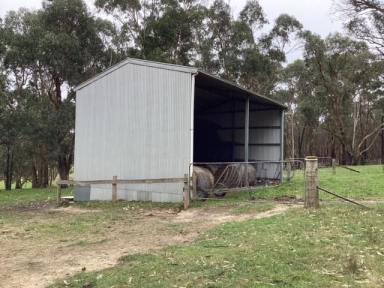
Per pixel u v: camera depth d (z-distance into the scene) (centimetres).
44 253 818
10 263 751
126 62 1694
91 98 1831
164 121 1567
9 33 3005
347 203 1179
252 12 3916
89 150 1834
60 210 1556
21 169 4216
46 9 3094
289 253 681
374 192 1515
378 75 4762
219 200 1452
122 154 1703
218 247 756
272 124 2044
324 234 802
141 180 1483
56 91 3275
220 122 2209
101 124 1788
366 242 737
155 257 715
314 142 6638
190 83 1496
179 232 958
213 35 3838
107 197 1758
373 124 5791
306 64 4900
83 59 3092
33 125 3017
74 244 888
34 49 3030
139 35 3481
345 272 589
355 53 4656
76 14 3080
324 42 4669
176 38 3512
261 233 844
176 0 3450
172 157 1538
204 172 1536
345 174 2417
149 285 567
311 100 4959
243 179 1711
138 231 1004
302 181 1972
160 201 1566
